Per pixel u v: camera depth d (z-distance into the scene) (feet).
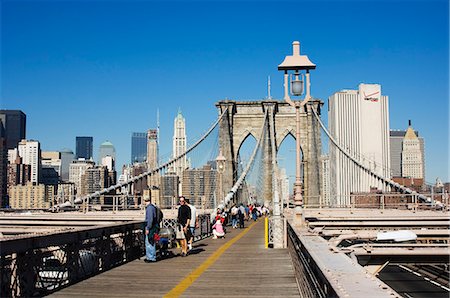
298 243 38.32
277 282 39.91
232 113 286.87
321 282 21.17
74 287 37.17
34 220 114.01
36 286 33.94
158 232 53.98
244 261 54.29
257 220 190.29
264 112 284.82
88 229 42.04
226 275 43.60
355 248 46.70
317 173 273.75
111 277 42.01
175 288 36.99
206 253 63.41
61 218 117.60
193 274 44.01
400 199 176.76
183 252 59.47
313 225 78.43
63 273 37.70
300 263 35.40
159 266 49.55
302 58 63.62
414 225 78.18
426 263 47.32
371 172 186.91
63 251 37.88
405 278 93.35
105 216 130.82
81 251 41.75
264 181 254.88
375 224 78.38
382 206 146.20
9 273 30.32
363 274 19.30
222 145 278.67
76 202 165.58
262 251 66.08
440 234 60.44
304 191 273.54
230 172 273.75
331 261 22.99
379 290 16.28
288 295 34.27
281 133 284.00
